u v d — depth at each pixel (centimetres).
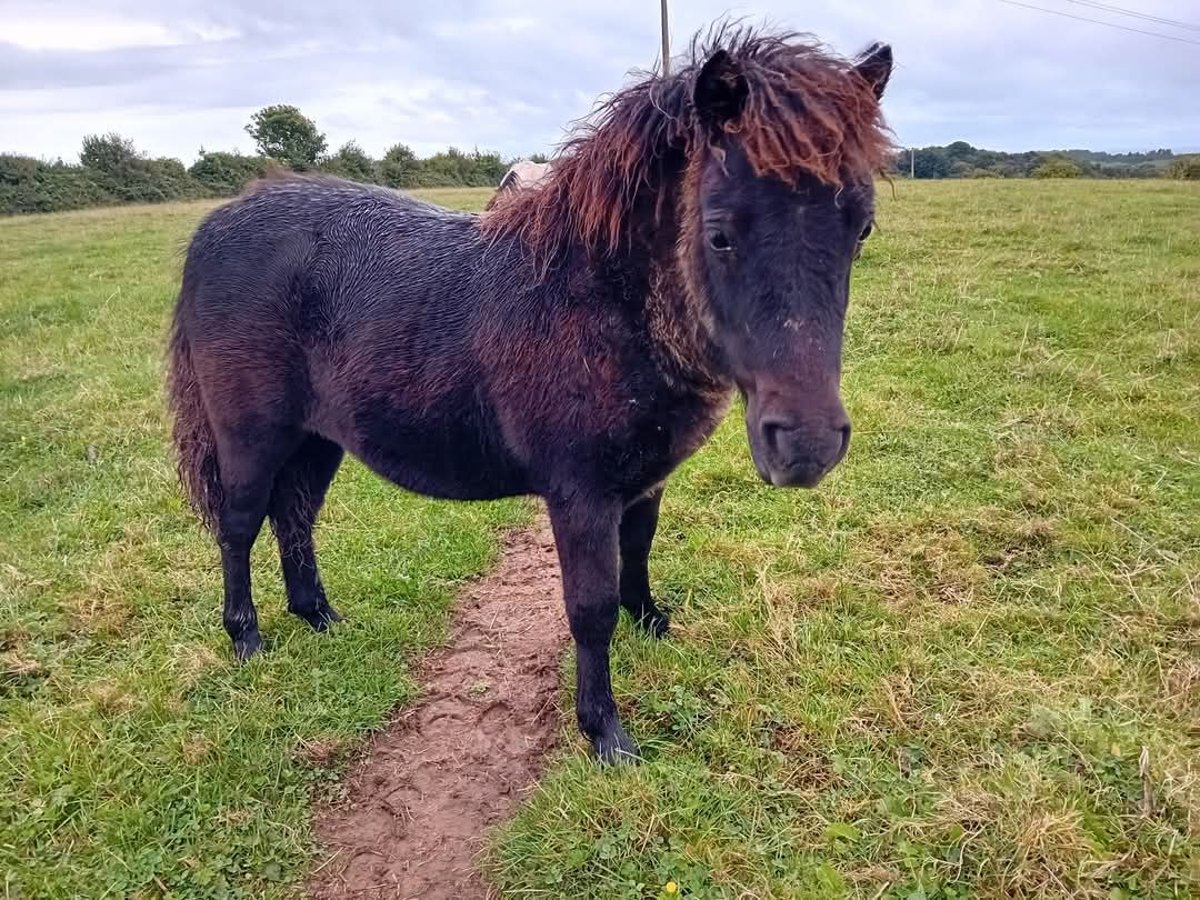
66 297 1056
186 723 307
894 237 1116
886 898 221
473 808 280
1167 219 1164
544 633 372
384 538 447
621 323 248
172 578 402
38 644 351
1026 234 1095
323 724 311
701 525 434
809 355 194
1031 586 359
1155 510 407
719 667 323
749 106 197
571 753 293
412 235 301
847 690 303
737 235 200
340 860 260
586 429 254
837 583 363
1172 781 241
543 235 267
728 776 266
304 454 357
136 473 525
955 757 269
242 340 310
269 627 371
